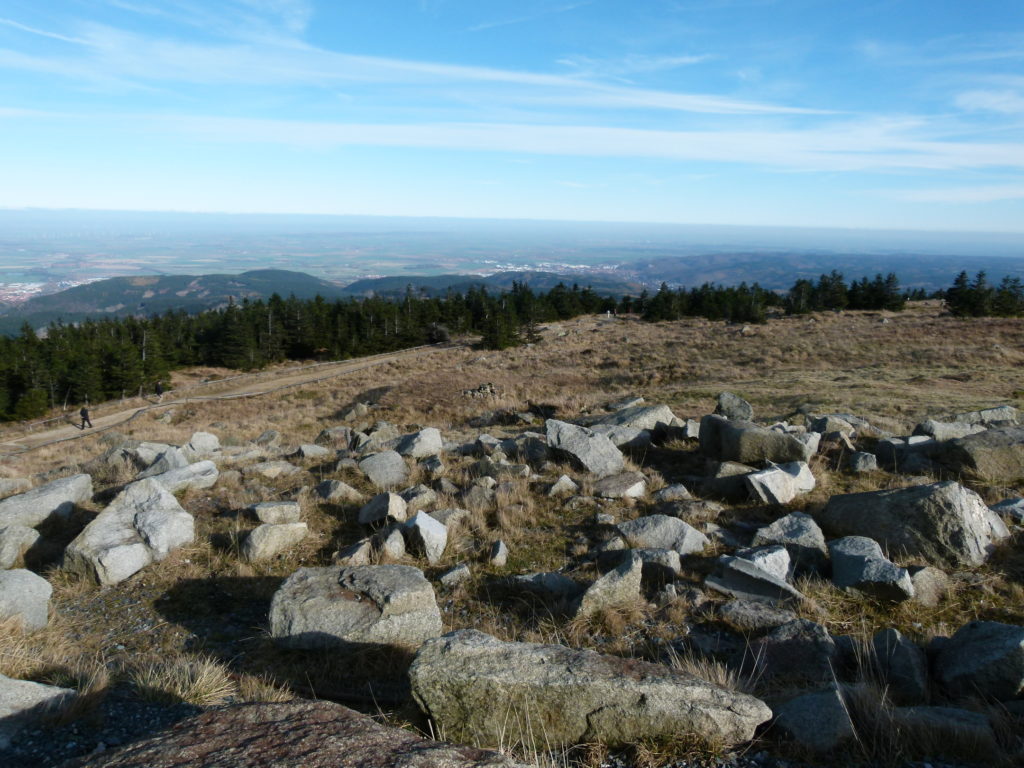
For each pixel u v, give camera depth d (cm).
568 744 406
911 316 5250
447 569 780
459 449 1412
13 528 851
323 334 7062
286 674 552
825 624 599
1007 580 669
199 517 991
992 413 1366
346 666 562
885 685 463
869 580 641
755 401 2020
